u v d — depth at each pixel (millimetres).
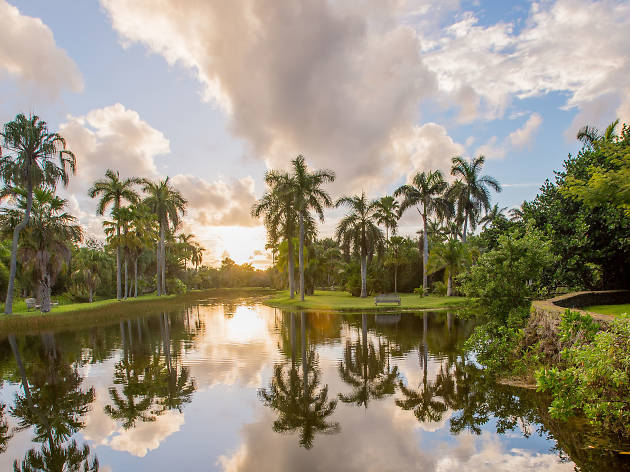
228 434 7047
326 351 13883
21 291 46406
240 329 20203
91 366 12562
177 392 9492
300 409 8180
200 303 41875
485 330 11891
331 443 6574
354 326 20266
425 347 14297
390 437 6766
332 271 66375
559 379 6770
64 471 5852
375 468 5680
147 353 14320
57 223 30141
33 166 27172
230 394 9234
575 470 5406
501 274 13375
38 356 14672
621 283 16672
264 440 6754
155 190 51312
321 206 35438
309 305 32312
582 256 15945
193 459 6141
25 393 9875
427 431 6977
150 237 50938
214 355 13578
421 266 53938
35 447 6750
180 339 17328
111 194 43375
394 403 8438
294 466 5809
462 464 5723
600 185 9648
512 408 7934
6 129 26703
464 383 9688
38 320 22953
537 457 5863
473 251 39500
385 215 43094
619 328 6336
